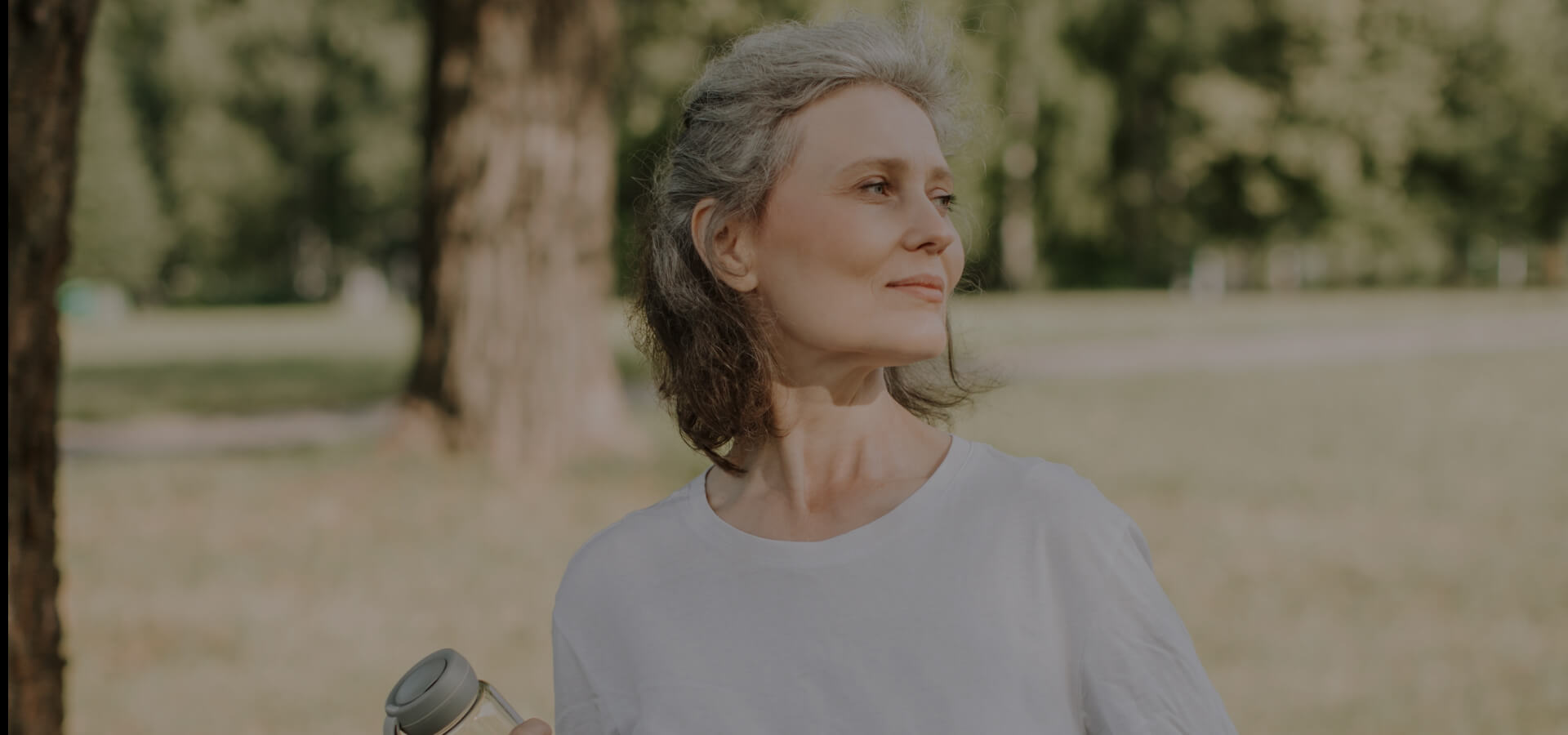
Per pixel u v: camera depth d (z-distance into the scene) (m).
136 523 8.01
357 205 44.28
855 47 1.22
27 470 2.46
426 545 7.20
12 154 2.40
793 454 1.25
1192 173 31.84
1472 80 31.59
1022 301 33.97
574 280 9.45
